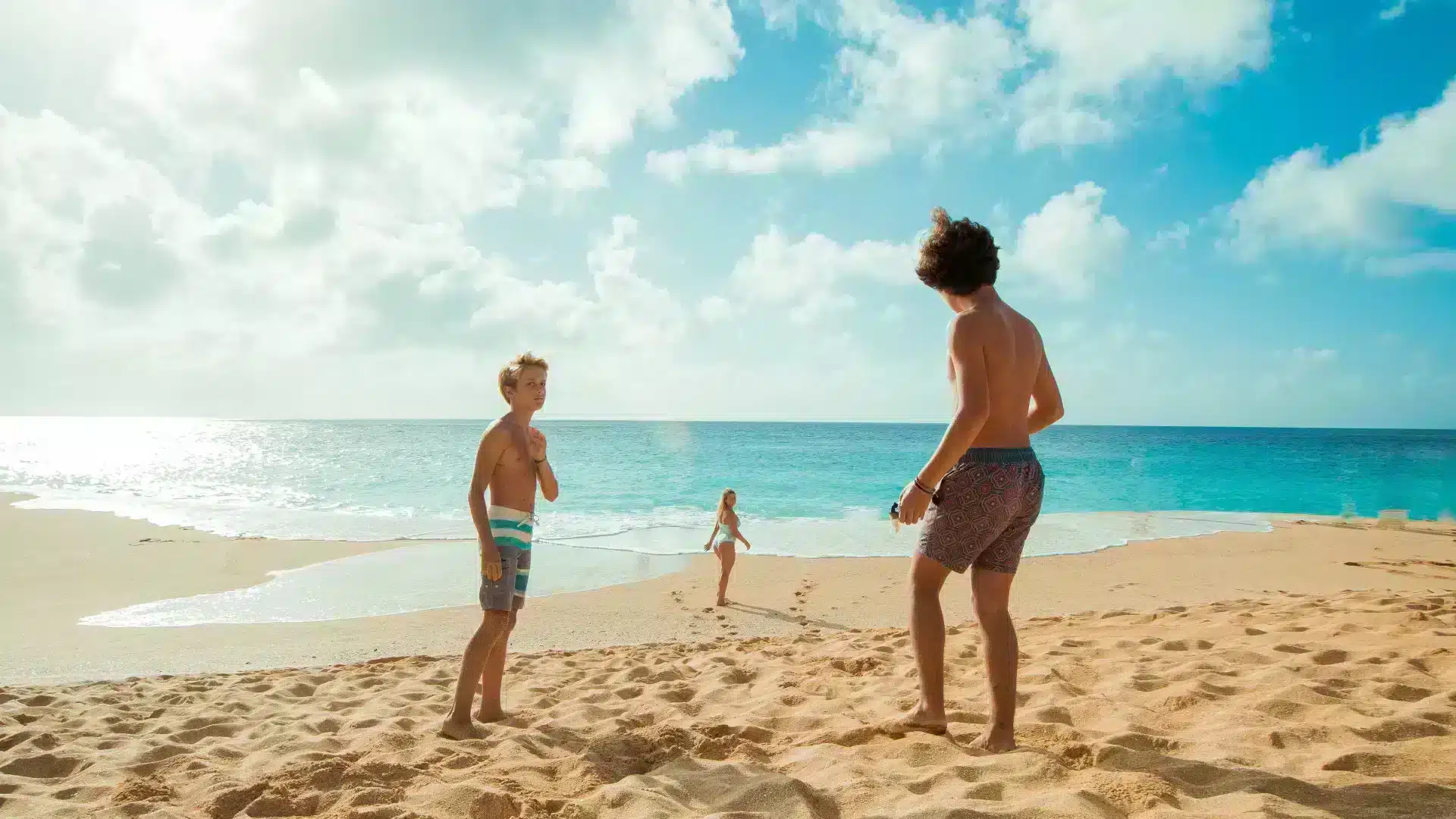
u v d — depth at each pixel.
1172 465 38.12
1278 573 10.88
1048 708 3.27
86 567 11.19
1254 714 2.97
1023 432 2.76
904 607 9.01
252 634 7.64
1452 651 3.90
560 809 2.43
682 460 39.88
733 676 4.73
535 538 14.66
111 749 3.63
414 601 9.21
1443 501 22.84
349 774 2.80
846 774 2.52
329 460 40.19
